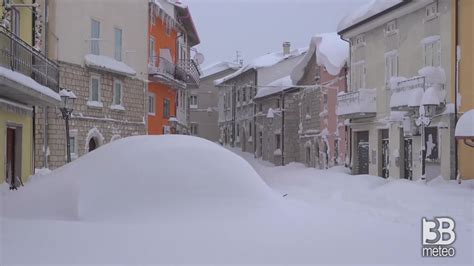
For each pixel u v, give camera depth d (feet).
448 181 62.95
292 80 133.90
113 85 91.91
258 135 163.02
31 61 52.31
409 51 75.10
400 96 72.13
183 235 25.66
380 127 82.99
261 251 23.09
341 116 90.58
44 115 76.54
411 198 50.08
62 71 81.35
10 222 28.09
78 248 23.18
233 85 169.78
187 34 140.97
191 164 31.91
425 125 61.87
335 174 76.84
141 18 99.81
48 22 79.66
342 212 36.63
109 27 91.76
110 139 90.79
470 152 61.77
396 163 77.66
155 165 31.42
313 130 121.80
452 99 64.49
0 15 51.03
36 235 25.31
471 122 54.54
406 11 74.49
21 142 57.06
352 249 23.86
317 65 119.44
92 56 86.63
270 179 84.23
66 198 30.22
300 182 74.13
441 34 67.26
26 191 32.27
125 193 30.12
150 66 103.45
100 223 28.09
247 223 28.63
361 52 89.71
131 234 25.70
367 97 84.48
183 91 140.26
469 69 62.28
